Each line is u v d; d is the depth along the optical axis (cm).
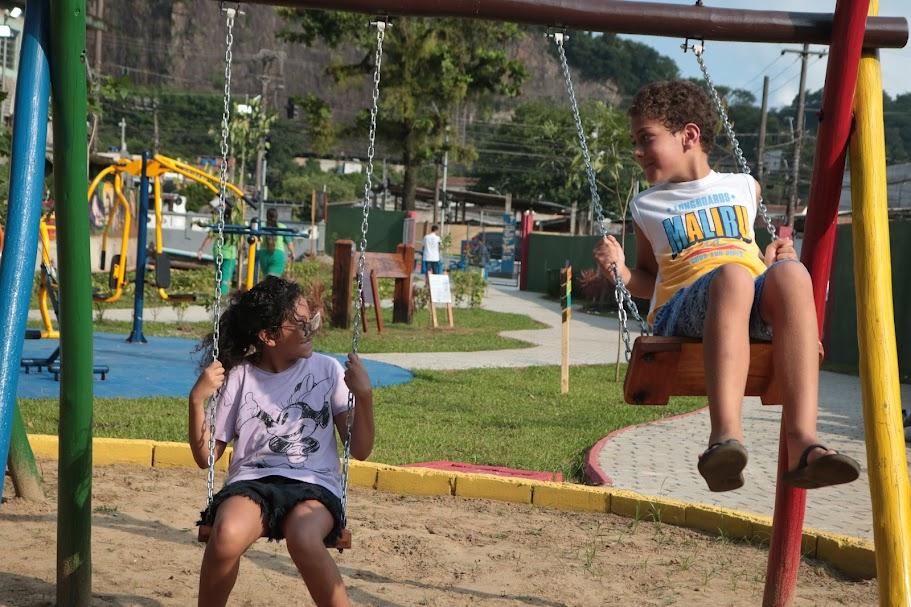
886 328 371
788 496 416
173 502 586
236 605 422
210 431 345
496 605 443
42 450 691
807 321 332
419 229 5134
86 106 380
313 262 3231
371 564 493
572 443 860
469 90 3788
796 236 2394
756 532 574
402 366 1366
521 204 6462
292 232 1593
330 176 9475
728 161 4175
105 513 549
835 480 307
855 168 391
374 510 602
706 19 414
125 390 1025
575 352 1706
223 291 1939
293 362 360
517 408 1044
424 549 523
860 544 532
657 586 481
